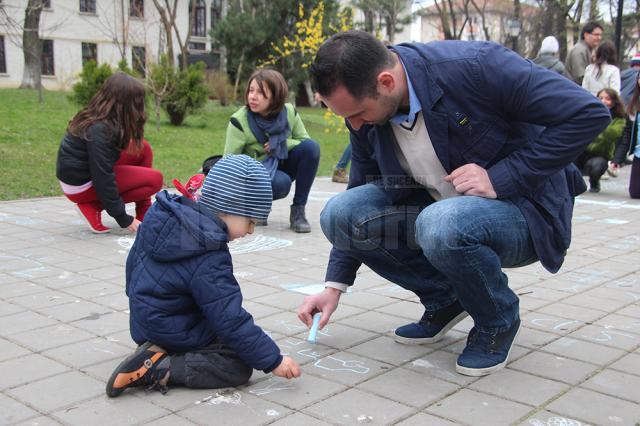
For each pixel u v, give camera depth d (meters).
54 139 11.02
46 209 6.47
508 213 2.37
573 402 2.27
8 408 2.20
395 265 2.80
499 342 2.54
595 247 4.99
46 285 3.76
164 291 2.28
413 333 2.86
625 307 3.44
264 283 3.89
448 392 2.35
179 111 14.74
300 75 19.22
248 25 19.11
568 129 2.20
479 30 41.97
